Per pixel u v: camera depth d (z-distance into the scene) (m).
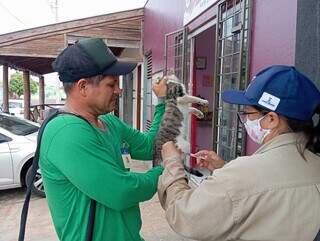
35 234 4.71
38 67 16.11
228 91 1.61
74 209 1.59
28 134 6.76
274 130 1.46
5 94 12.08
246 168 1.38
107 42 10.74
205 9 5.23
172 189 1.56
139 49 11.05
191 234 1.44
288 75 1.42
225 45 4.46
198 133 7.63
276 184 1.34
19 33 9.95
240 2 3.94
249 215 1.36
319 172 1.39
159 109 2.22
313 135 1.45
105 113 1.72
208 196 1.40
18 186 6.37
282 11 3.02
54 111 1.72
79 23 10.38
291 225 1.32
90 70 1.59
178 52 6.88
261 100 1.43
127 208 1.65
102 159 1.55
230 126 4.28
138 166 7.57
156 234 4.59
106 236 1.61
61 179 1.58
